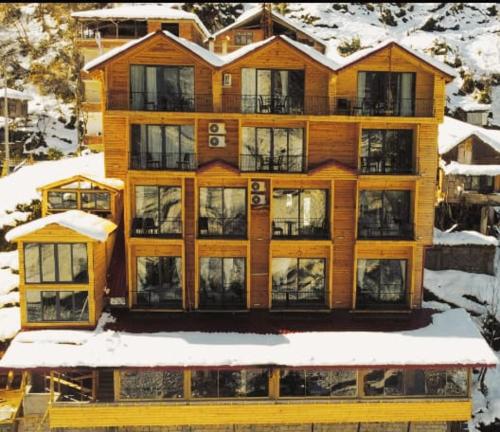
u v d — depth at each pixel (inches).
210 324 1175.0
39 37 2797.7
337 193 1224.8
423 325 1187.9
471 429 1267.2
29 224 1161.4
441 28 3225.9
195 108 1175.0
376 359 1058.1
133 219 1206.9
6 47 2733.8
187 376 1083.9
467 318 1214.9
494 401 1315.2
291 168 1203.2
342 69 1152.8
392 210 1242.6
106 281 1246.9
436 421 1123.3
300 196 1229.1
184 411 1081.4
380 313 1230.9
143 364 1032.2
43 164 1884.8
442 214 1788.9
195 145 1182.3
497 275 1644.9
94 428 1104.2
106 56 1136.8
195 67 1170.0
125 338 1110.4
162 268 1233.4
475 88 2746.1
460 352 1084.5
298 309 1224.2
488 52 2999.5
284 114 1162.0
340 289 1251.2
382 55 1172.5
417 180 1197.1
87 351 1063.0
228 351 1072.8
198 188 1205.1
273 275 1241.4
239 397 1095.0
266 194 1206.9
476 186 1777.8
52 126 2399.1
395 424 1128.2
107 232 1173.7
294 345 1098.1
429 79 1191.6
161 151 1194.6
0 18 2876.5
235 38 1972.2
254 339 1117.7
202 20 2960.1
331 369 1051.3
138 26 2097.7
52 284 1129.4
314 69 1184.2
